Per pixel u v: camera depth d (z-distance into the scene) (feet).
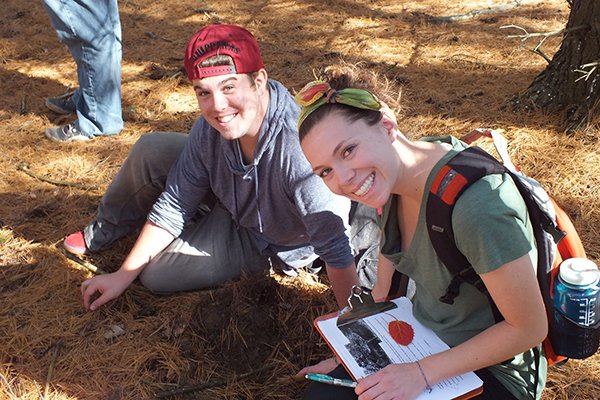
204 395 4.94
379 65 9.64
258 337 5.24
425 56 9.84
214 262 5.63
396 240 3.76
